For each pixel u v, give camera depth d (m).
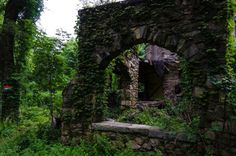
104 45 6.70
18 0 10.53
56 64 8.15
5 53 10.26
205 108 5.15
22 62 11.24
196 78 5.35
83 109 6.83
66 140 6.89
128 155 5.61
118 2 6.55
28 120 10.54
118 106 12.20
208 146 4.99
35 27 11.16
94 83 6.81
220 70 5.07
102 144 6.09
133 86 12.53
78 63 7.05
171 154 5.47
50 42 8.11
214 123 4.96
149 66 14.70
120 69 11.77
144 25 6.10
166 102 10.52
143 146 5.87
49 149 6.27
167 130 5.63
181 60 5.76
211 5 5.27
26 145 6.59
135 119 9.04
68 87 7.11
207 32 5.28
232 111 4.77
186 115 5.92
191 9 5.51
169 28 5.77
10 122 9.47
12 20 10.29
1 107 9.75
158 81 15.95
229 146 4.75
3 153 5.89
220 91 4.97
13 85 10.43
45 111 11.81
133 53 12.38
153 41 5.96
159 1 5.93
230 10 5.11
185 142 5.31
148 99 16.17
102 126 6.48
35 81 8.50
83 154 5.82
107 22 6.69
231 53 5.16
